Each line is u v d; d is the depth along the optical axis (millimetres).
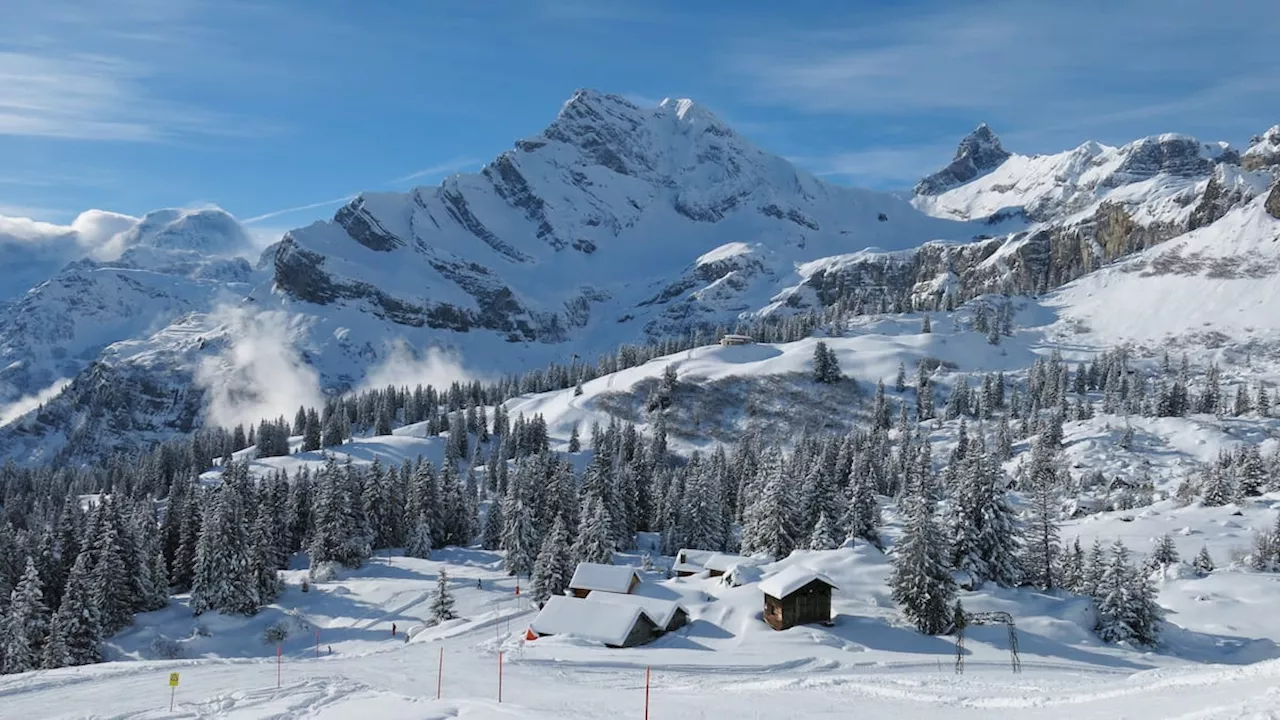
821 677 43312
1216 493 112750
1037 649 58094
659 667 49031
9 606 78312
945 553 62250
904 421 181375
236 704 34812
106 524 83500
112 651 77812
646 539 120938
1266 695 24234
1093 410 194250
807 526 92000
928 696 35969
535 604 79438
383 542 113750
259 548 89688
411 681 42281
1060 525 109062
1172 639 64062
